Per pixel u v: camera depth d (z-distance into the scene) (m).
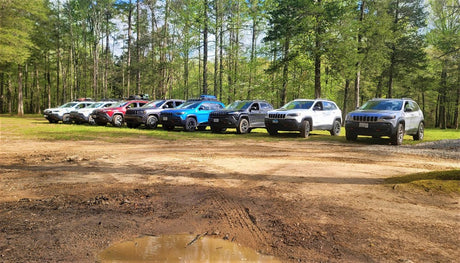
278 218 3.26
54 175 5.34
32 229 2.92
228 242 2.68
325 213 3.39
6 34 26.47
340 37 19.98
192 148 9.23
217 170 5.80
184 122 15.47
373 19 22.83
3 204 3.68
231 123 14.34
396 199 3.90
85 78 47.53
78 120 20.75
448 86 32.94
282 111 13.23
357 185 4.64
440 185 4.34
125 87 46.78
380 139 12.68
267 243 2.65
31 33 33.09
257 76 27.14
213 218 3.28
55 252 2.44
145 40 33.75
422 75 33.09
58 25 37.97
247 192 4.26
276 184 4.71
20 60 27.61
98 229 2.95
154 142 10.85
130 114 17.16
